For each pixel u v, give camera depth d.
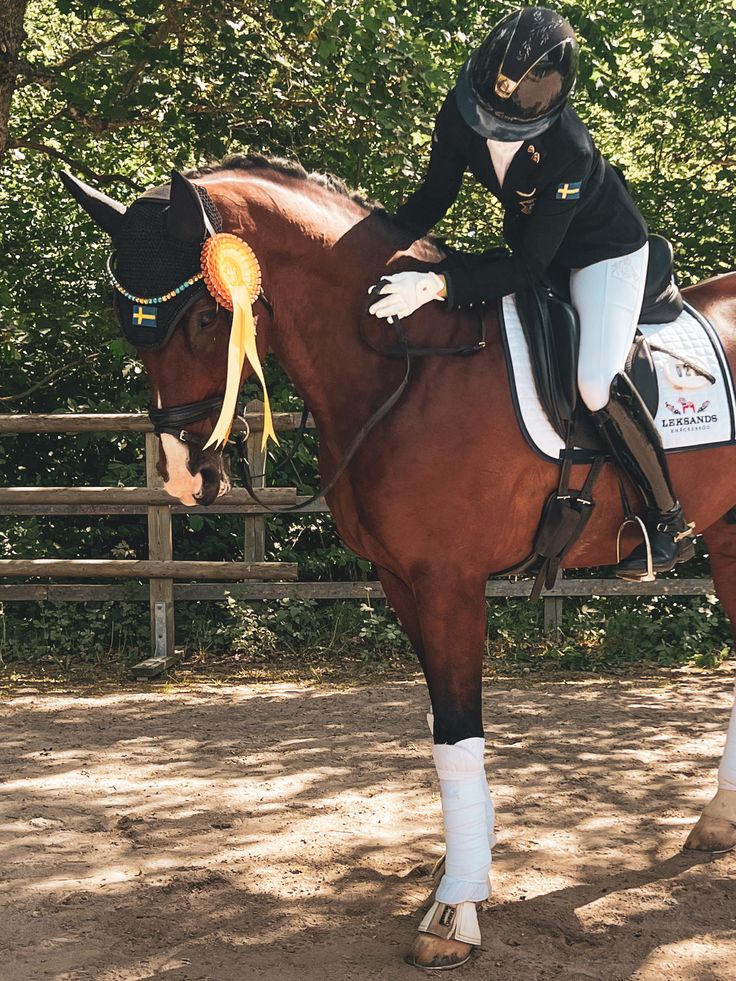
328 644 6.71
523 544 2.87
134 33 7.05
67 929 2.83
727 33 7.86
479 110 2.63
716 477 3.08
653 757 4.42
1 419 6.29
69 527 7.40
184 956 2.68
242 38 7.01
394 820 3.63
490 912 2.90
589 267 2.85
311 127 7.27
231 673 6.17
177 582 6.66
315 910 2.93
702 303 3.26
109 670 6.22
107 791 3.97
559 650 6.53
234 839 3.46
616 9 7.88
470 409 2.71
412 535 2.73
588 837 3.46
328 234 2.76
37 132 7.88
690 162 8.77
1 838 3.48
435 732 2.78
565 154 2.65
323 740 4.71
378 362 2.75
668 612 7.09
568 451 2.78
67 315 7.44
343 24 6.54
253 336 2.56
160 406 2.61
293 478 7.18
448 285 2.67
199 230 2.47
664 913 2.90
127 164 8.76
